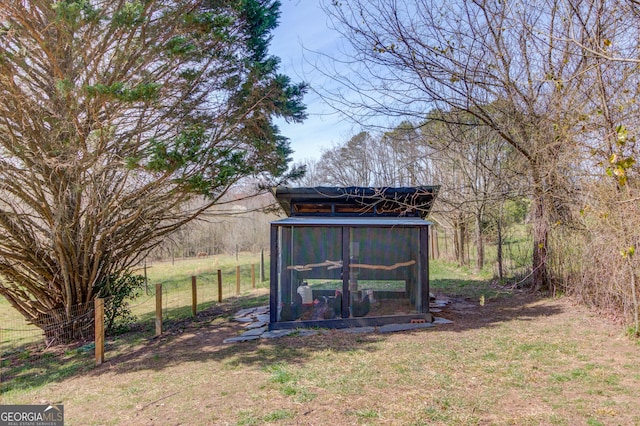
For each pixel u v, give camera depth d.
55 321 10.07
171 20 8.48
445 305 10.32
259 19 9.71
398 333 7.60
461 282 14.73
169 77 9.11
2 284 9.88
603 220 6.97
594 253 7.92
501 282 13.24
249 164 10.38
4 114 7.50
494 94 7.75
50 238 9.50
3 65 6.75
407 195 8.84
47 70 8.05
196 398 4.95
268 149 10.52
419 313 8.47
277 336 7.73
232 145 10.17
